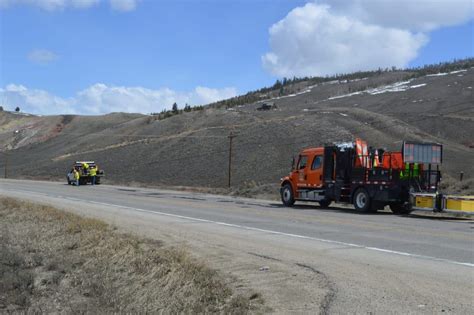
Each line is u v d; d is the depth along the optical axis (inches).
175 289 330.6
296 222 733.9
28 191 1577.3
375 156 943.7
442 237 571.5
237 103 7362.2
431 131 3225.9
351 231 628.1
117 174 2824.8
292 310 287.7
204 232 615.2
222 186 2178.9
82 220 641.0
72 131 5762.8
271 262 422.0
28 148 5068.9
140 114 6604.3
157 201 1169.4
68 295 350.6
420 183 910.4
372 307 284.8
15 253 468.8
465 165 2148.1
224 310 291.0
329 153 1007.0
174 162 2817.4
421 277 356.2
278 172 2267.5
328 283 344.8
